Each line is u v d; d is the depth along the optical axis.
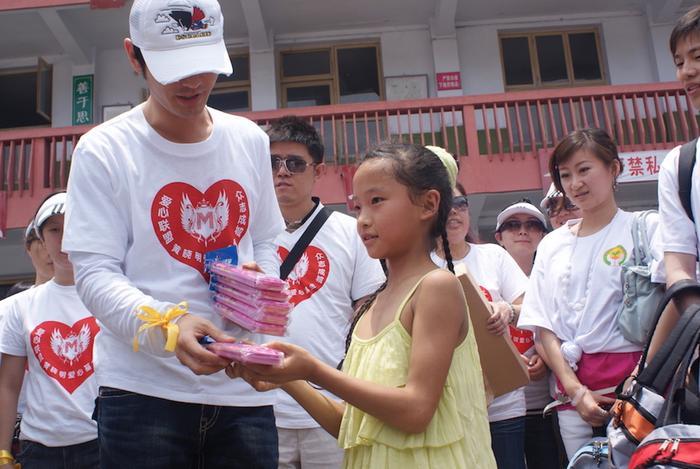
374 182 1.52
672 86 8.16
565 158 2.63
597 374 2.42
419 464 1.36
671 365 1.64
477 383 1.50
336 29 9.96
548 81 9.98
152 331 1.40
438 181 1.56
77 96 9.90
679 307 1.77
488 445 1.49
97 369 1.60
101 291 1.48
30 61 10.14
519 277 3.04
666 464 1.47
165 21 1.53
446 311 1.42
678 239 1.96
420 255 1.56
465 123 8.17
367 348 1.51
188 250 1.61
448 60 9.70
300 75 10.05
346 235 2.55
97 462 2.42
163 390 1.54
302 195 2.57
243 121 1.79
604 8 9.91
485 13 9.85
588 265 2.55
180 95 1.53
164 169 1.61
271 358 1.27
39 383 2.48
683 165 1.96
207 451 1.64
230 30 9.89
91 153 1.58
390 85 9.77
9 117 10.09
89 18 9.30
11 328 2.55
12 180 8.32
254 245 1.82
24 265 8.96
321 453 2.32
